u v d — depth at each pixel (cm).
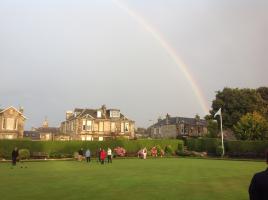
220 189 1984
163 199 1628
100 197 1672
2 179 2483
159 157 6631
